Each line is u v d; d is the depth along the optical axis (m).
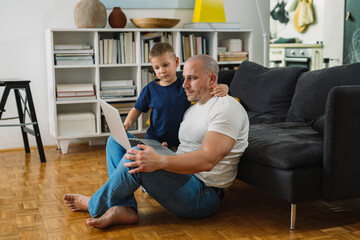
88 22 3.83
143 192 2.69
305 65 5.49
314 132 2.44
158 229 2.09
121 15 4.02
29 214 2.31
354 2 4.91
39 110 4.07
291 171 2.00
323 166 2.05
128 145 1.97
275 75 3.18
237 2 4.75
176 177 2.00
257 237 1.99
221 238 1.98
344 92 2.00
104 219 2.07
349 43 5.03
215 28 4.25
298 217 2.25
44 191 2.73
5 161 3.57
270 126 2.71
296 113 2.89
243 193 2.67
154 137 2.45
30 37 3.96
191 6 4.48
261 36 4.91
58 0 4.00
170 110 2.40
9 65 3.93
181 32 4.36
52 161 3.56
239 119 1.97
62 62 3.79
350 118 2.03
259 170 2.17
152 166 1.78
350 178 2.07
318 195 2.07
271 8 5.84
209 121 1.98
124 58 4.04
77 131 3.91
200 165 1.84
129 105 4.05
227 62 4.38
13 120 3.98
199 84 2.04
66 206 2.44
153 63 2.38
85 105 4.21
